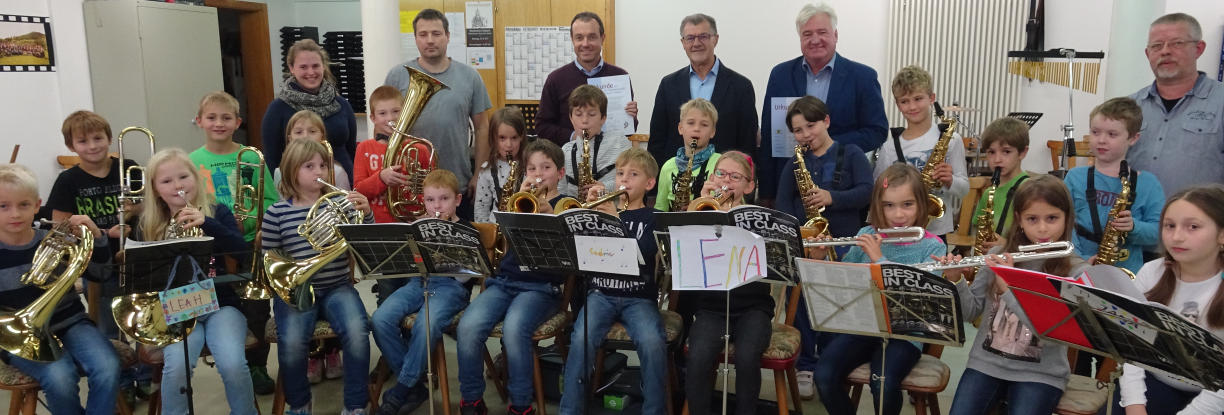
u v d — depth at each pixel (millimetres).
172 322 2410
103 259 2840
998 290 2301
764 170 3840
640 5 6359
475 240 2531
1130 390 2170
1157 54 3236
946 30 5973
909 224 2637
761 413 2922
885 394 2463
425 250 2586
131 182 3443
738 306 2744
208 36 6203
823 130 3277
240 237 2957
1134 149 3416
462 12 6344
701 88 3900
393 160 3506
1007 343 2314
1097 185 3053
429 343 2725
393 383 3477
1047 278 1832
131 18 5621
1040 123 5988
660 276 3109
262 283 2791
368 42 5027
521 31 6305
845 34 6160
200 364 3617
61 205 3252
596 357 2936
